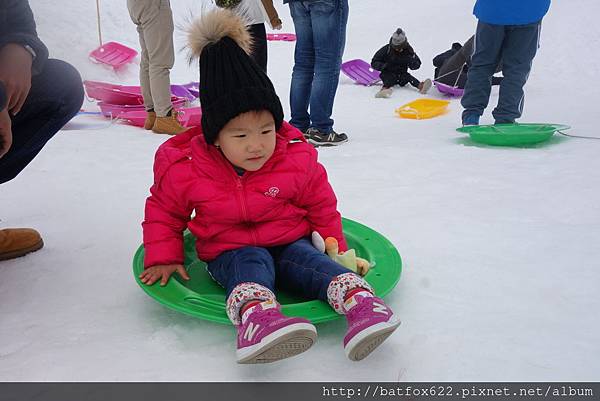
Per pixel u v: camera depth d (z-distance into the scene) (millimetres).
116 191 2471
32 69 1499
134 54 6648
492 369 1188
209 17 1506
